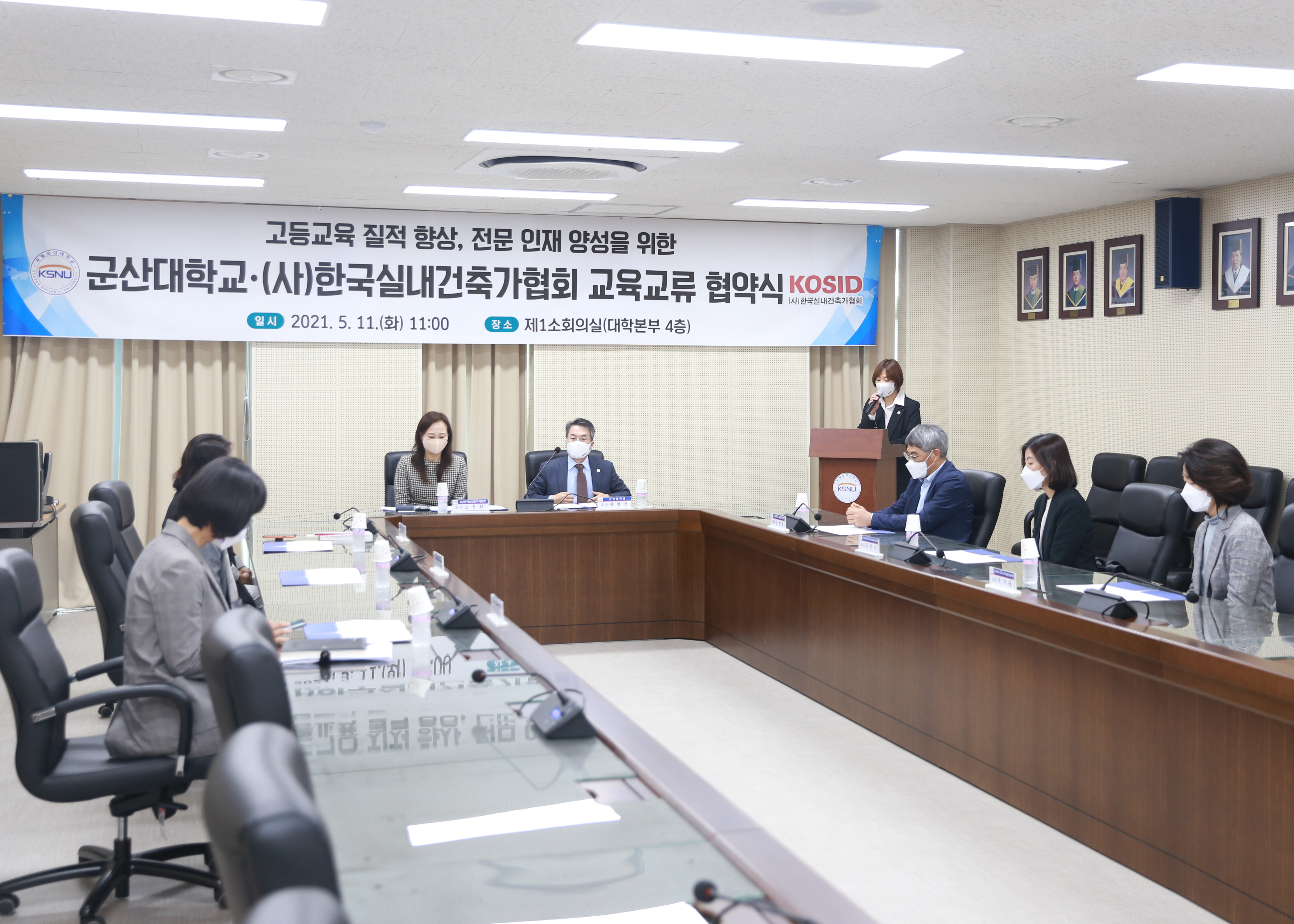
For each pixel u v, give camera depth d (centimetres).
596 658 623
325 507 823
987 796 415
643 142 596
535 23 397
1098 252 814
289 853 109
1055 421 861
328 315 814
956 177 693
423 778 200
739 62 446
